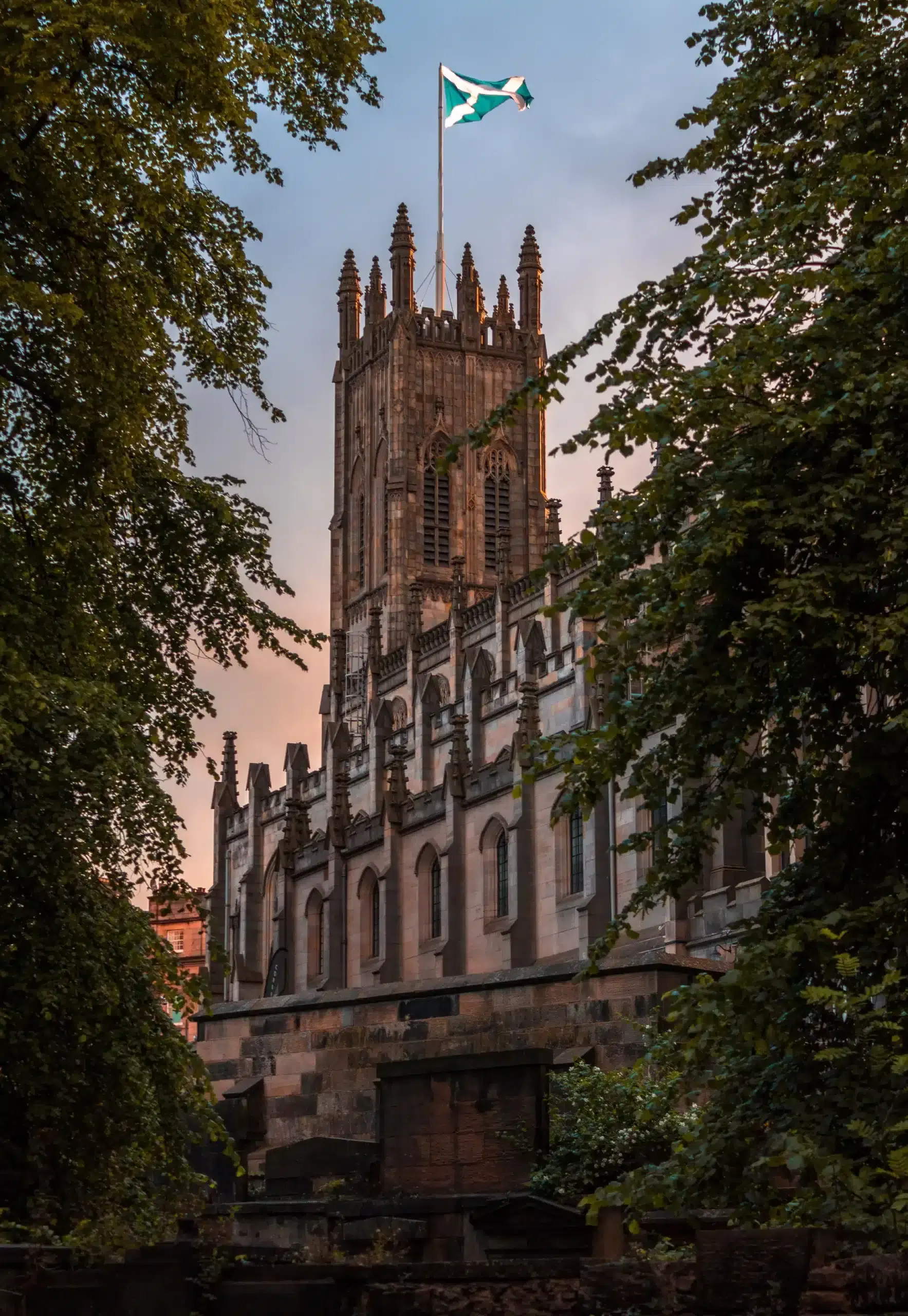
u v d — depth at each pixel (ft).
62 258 96.22
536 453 532.32
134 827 88.94
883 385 63.26
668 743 71.05
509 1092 115.24
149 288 97.96
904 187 66.08
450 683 404.36
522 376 540.93
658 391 68.33
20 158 88.38
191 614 109.19
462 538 521.24
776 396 69.72
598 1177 103.86
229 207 107.55
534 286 548.72
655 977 129.39
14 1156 87.35
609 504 72.43
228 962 91.56
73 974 84.99
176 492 106.11
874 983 63.98
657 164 79.46
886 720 67.72
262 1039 153.79
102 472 98.43
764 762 70.33
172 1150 88.58
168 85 92.43
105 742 86.69
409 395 527.81
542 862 293.84
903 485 65.92
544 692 322.55
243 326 108.78
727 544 64.44
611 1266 50.70
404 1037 144.56
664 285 71.46
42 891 85.97
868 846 67.92
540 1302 58.54
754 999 61.52
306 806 384.68
